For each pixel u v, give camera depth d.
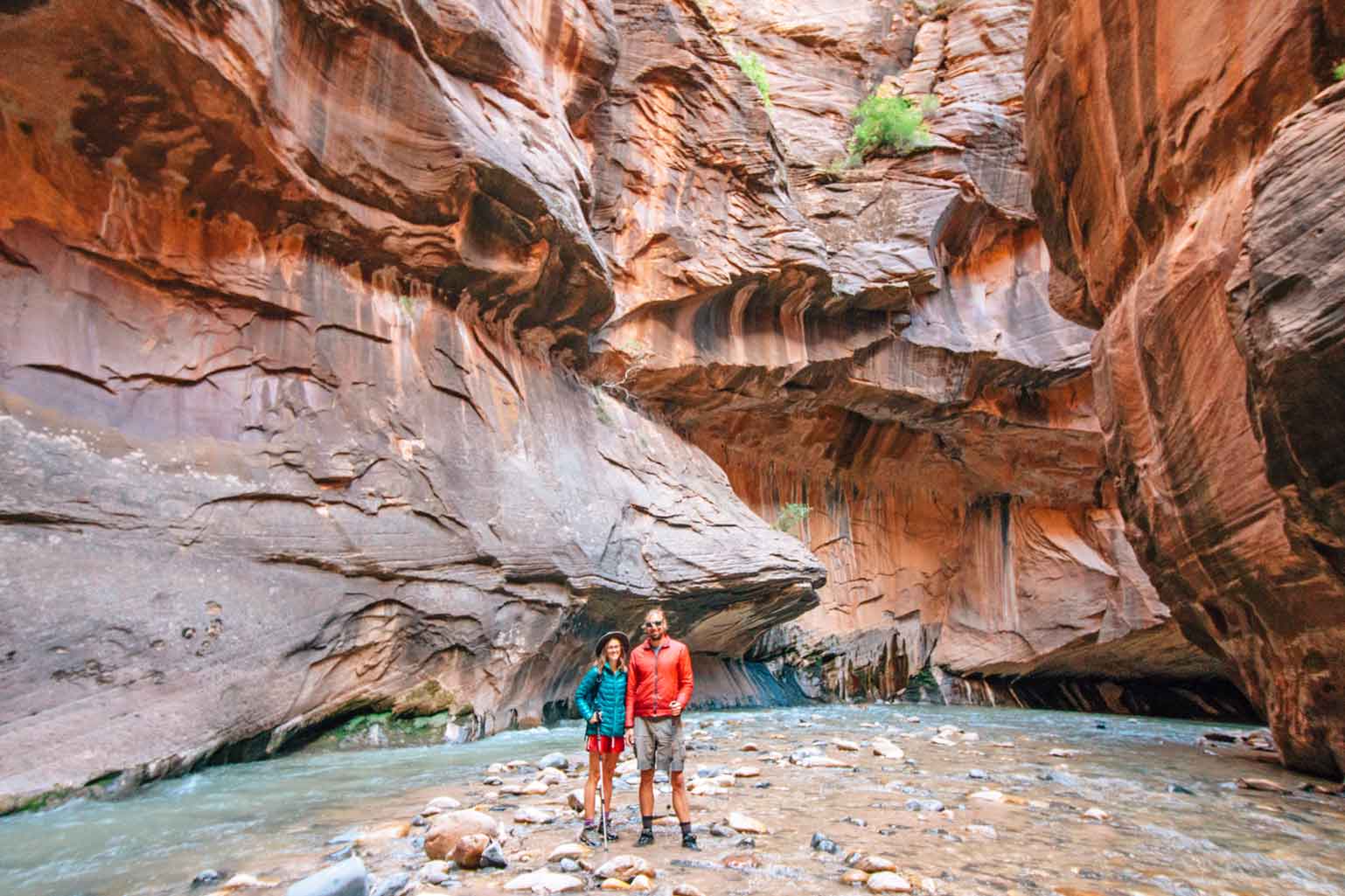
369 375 10.47
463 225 11.39
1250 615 8.39
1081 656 23.47
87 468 7.48
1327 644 7.23
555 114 13.42
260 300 9.49
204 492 8.27
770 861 4.33
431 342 11.49
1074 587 22.88
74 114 7.91
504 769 7.53
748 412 21.05
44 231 7.97
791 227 18.20
